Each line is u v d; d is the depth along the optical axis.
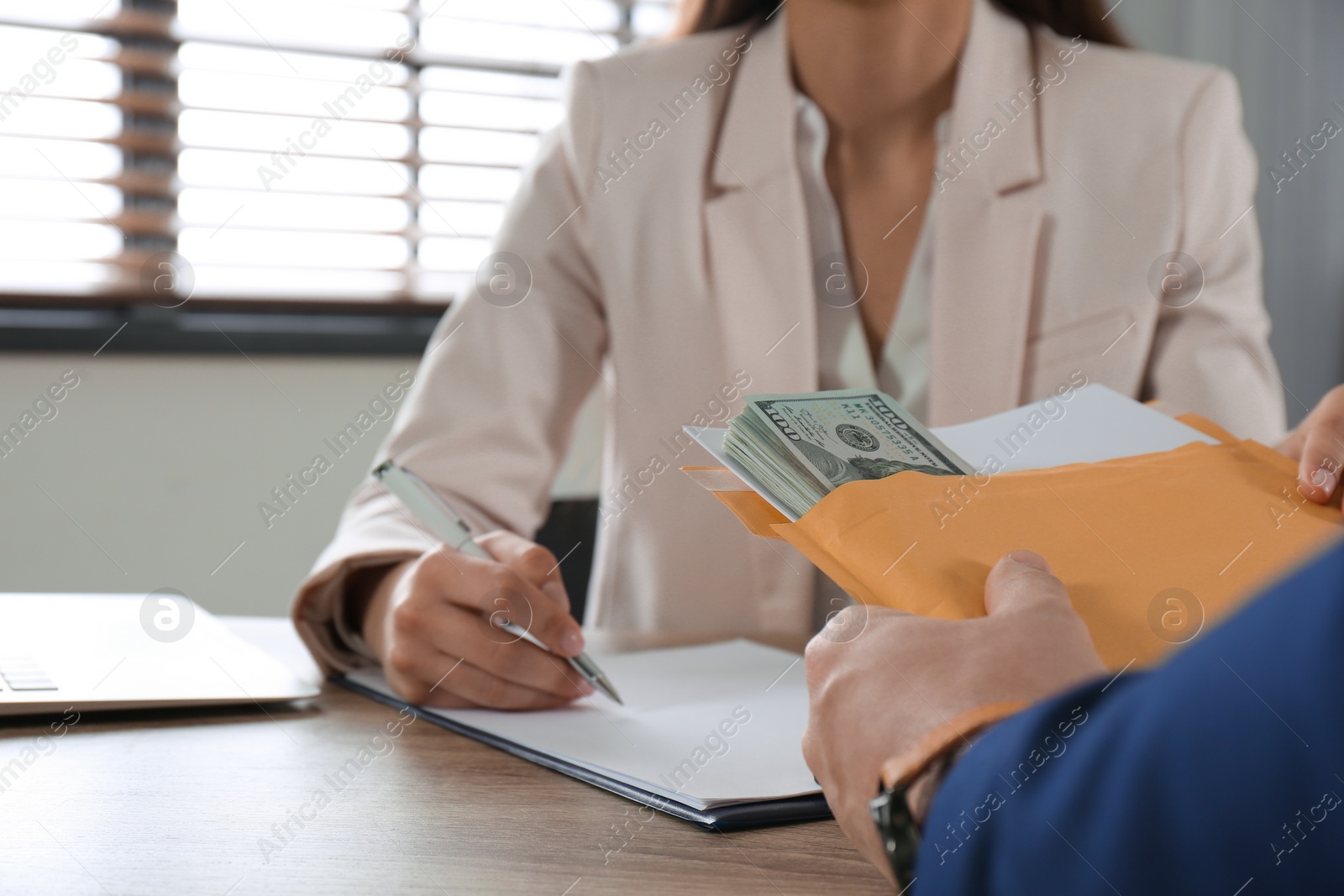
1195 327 1.06
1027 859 0.26
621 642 0.85
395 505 0.84
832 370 1.06
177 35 1.84
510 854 0.41
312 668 0.77
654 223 1.11
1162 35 2.32
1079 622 0.37
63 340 1.73
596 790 0.49
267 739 0.57
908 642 0.37
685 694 0.65
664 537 1.09
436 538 0.69
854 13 1.04
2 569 1.71
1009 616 0.36
